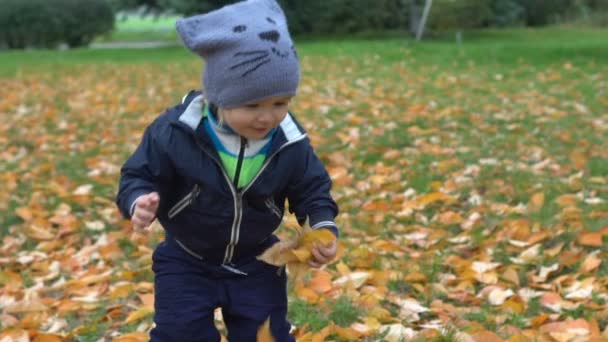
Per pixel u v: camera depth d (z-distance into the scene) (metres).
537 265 3.13
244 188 2.22
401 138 5.20
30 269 3.37
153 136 2.23
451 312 2.80
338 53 11.22
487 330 2.61
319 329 2.77
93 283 3.17
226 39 2.15
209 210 2.23
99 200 4.11
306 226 2.18
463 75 8.48
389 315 2.80
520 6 17.94
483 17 15.98
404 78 8.35
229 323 2.31
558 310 2.79
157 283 2.30
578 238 3.27
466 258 3.28
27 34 16.94
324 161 4.73
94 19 17.34
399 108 6.39
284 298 2.34
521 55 9.98
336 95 7.17
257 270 2.31
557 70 8.59
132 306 2.99
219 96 2.17
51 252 3.56
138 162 2.22
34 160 5.07
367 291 2.98
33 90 8.27
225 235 2.25
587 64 8.98
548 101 6.46
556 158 4.55
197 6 15.28
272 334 2.29
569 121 5.58
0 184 4.46
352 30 16.83
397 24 17.28
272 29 2.17
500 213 3.64
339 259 3.25
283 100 2.19
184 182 2.23
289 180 2.27
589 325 2.60
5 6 16.83
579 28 17.16
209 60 2.19
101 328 2.86
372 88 7.64
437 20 15.02
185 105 2.24
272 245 2.26
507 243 3.32
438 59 10.09
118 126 6.07
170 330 2.26
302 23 16.58
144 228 2.14
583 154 4.58
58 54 13.55
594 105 6.26
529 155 4.66
